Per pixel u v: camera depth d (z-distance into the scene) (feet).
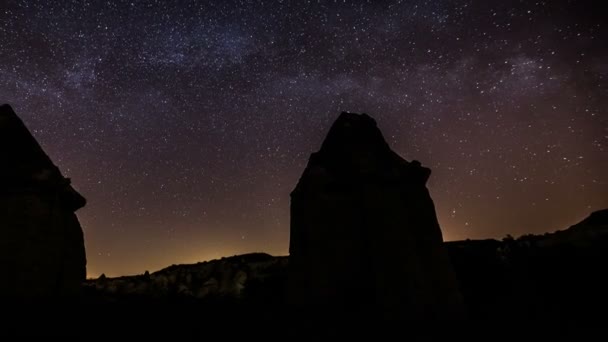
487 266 40.50
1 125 26.27
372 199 26.71
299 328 24.79
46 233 25.45
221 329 26.84
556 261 38.45
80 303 27.71
